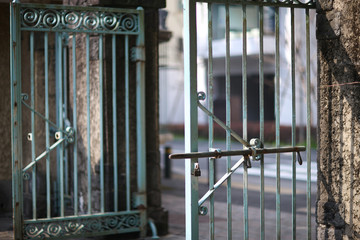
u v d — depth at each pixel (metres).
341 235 4.25
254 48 24.59
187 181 4.02
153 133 7.06
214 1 4.05
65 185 8.01
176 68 28.23
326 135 4.34
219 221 8.02
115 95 6.57
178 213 8.84
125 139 6.87
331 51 4.29
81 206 7.14
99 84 6.70
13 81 5.88
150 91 7.05
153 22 7.06
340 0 4.20
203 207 4.05
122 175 6.83
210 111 4.08
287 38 20.28
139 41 6.70
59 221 6.23
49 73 8.00
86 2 6.86
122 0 6.74
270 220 8.03
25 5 5.97
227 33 4.15
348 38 4.15
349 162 4.18
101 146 6.51
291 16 4.37
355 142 4.12
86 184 7.01
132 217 6.67
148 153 7.04
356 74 4.11
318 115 4.40
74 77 6.32
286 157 18.31
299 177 13.38
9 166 8.41
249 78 28.94
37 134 7.99
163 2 7.08
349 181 4.18
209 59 4.06
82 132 7.07
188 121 4.00
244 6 4.19
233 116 30.52
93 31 6.38
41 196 7.91
